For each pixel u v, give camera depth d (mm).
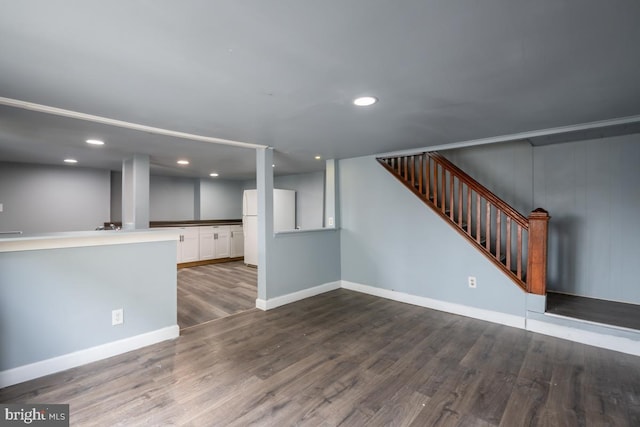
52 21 1173
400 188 3959
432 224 3678
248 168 5605
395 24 1221
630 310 2936
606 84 1831
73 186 5258
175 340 2805
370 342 2752
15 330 2092
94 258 2426
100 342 2447
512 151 3762
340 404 1882
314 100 2066
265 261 3660
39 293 2186
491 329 3043
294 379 2156
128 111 2287
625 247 3158
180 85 1810
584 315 2824
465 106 2211
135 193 4059
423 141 3350
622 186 3160
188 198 7270
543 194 3588
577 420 1741
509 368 2301
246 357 2477
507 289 3145
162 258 2803
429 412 1812
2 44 1344
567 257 3475
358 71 1646
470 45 1390
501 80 1769
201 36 1296
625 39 1334
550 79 1759
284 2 1069
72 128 2748
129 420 1731
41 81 1750
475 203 3986
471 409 1839
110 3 1062
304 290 4098
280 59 1508
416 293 3822
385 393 1997
